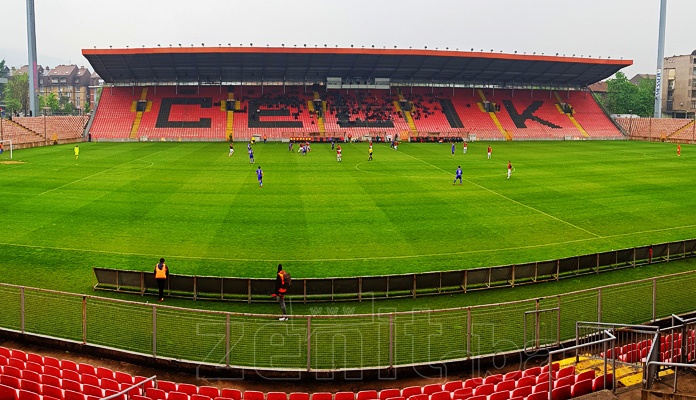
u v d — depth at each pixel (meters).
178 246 29.08
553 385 13.48
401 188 46.38
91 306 20.44
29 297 21.25
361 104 106.38
